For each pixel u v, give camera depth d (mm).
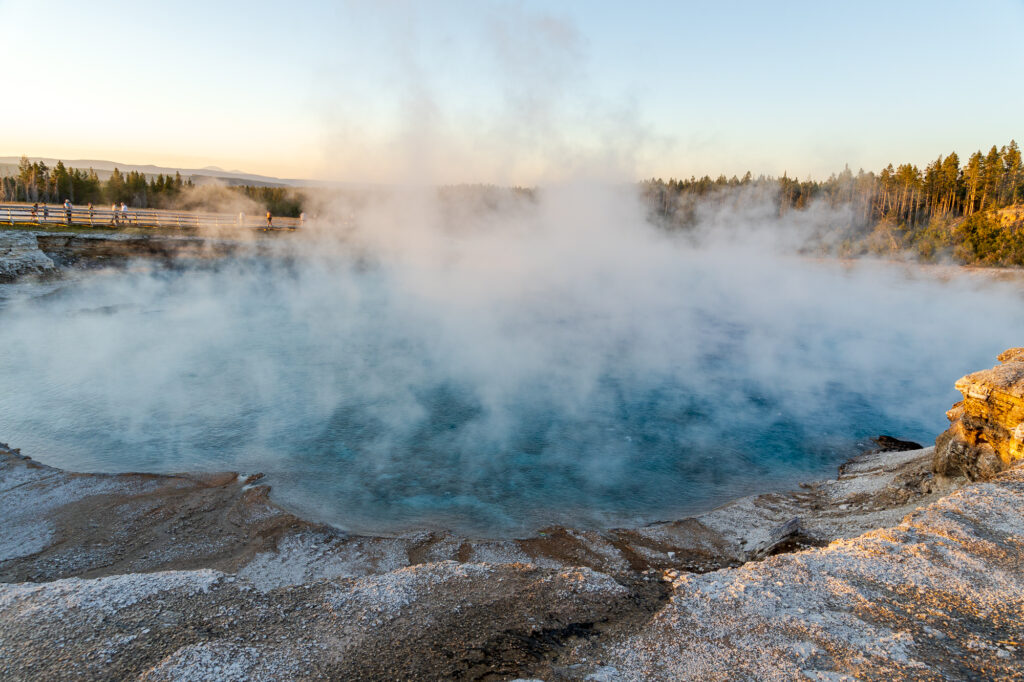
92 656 4086
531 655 4168
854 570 4820
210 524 9227
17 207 37188
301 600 4922
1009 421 8117
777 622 4207
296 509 10156
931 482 9602
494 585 5219
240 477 11383
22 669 3957
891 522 8156
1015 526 5340
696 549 8961
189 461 12117
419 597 5000
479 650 4230
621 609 4855
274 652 4156
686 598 4668
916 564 4812
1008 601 4258
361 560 8367
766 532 9344
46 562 7879
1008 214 52000
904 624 4086
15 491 9922
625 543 9211
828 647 3885
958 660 3678
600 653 4148
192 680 3771
